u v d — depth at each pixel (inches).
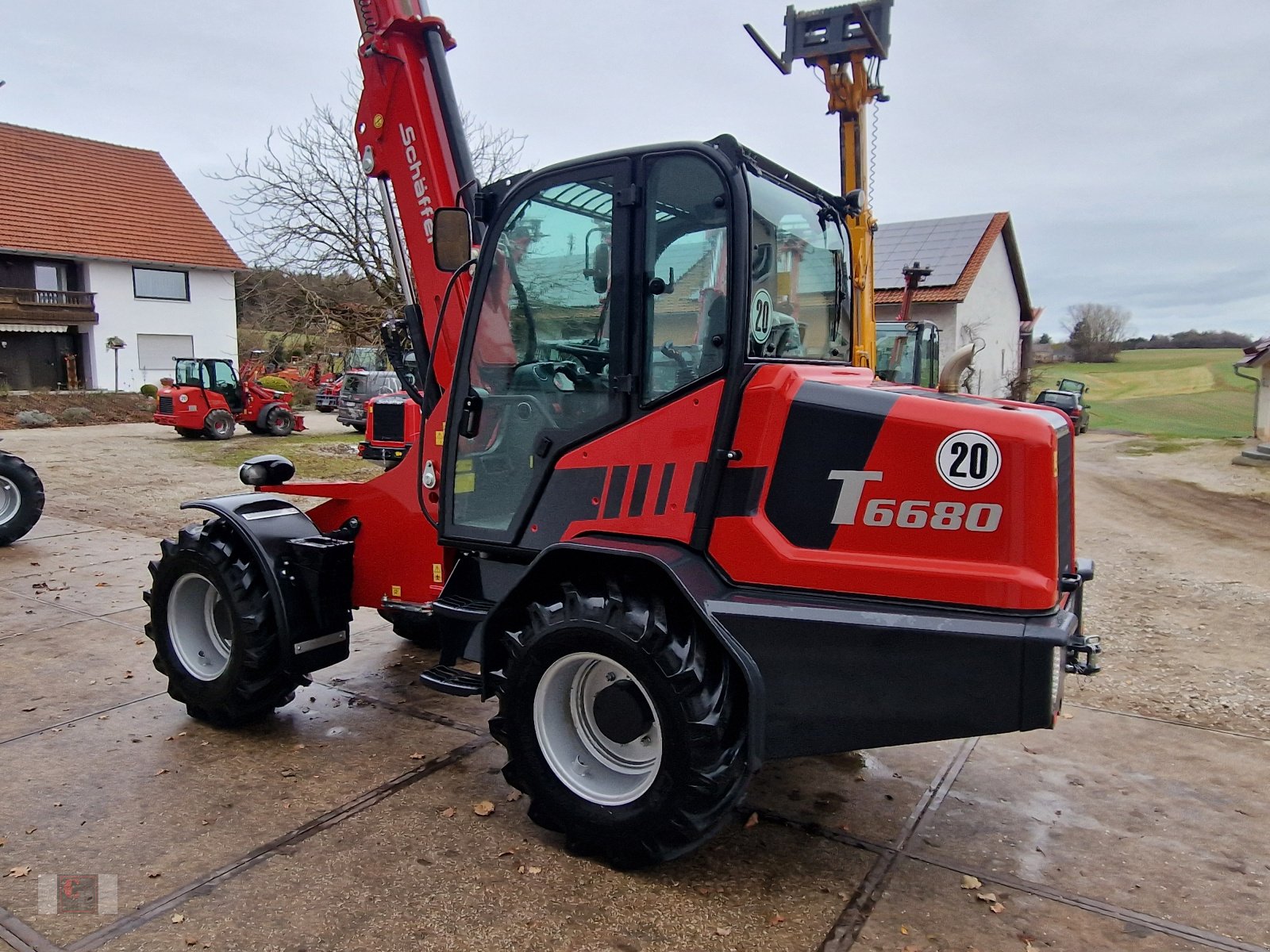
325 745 151.9
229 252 1284.4
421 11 160.4
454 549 145.6
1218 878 115.3
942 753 153.4
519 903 107.1
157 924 102.0
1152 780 143.8
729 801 108.5
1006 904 108.9
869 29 316.8
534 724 118.2
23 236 1099.3
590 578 117.1
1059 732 162.9
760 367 108.9
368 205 646.5
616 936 101.1
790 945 100.2
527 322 126.8
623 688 112.8
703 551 111.3
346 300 689.6
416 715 165.8
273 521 155.9
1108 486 559.8
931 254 1109.1
